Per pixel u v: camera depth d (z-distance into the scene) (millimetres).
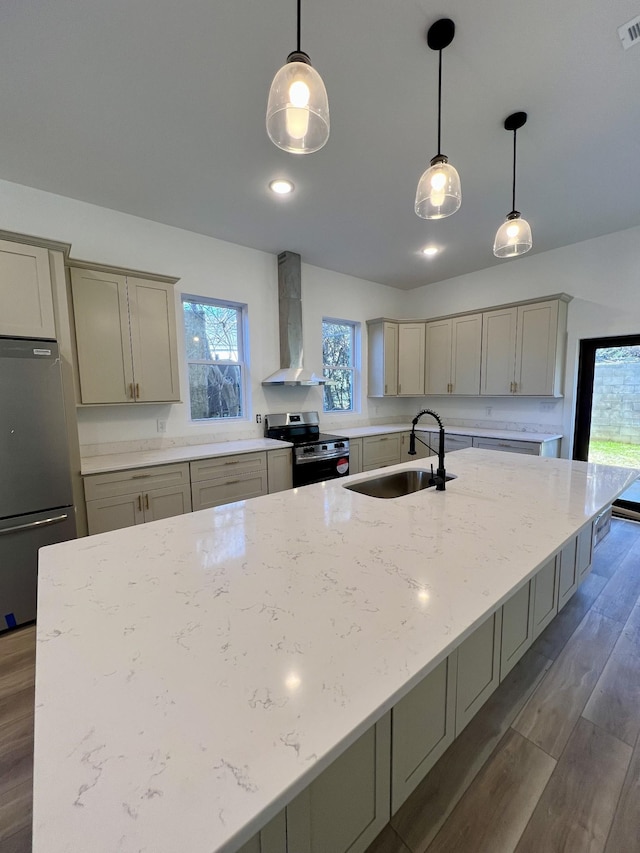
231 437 3674
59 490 2205
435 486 1822
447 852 1054
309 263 4203
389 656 680
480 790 1219
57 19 1379
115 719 551
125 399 2805
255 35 1463
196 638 735
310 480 3609
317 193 2641
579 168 2385
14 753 1371
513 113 1899
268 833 664
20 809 1182
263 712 562
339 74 1643
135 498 2600
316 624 775
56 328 2262
